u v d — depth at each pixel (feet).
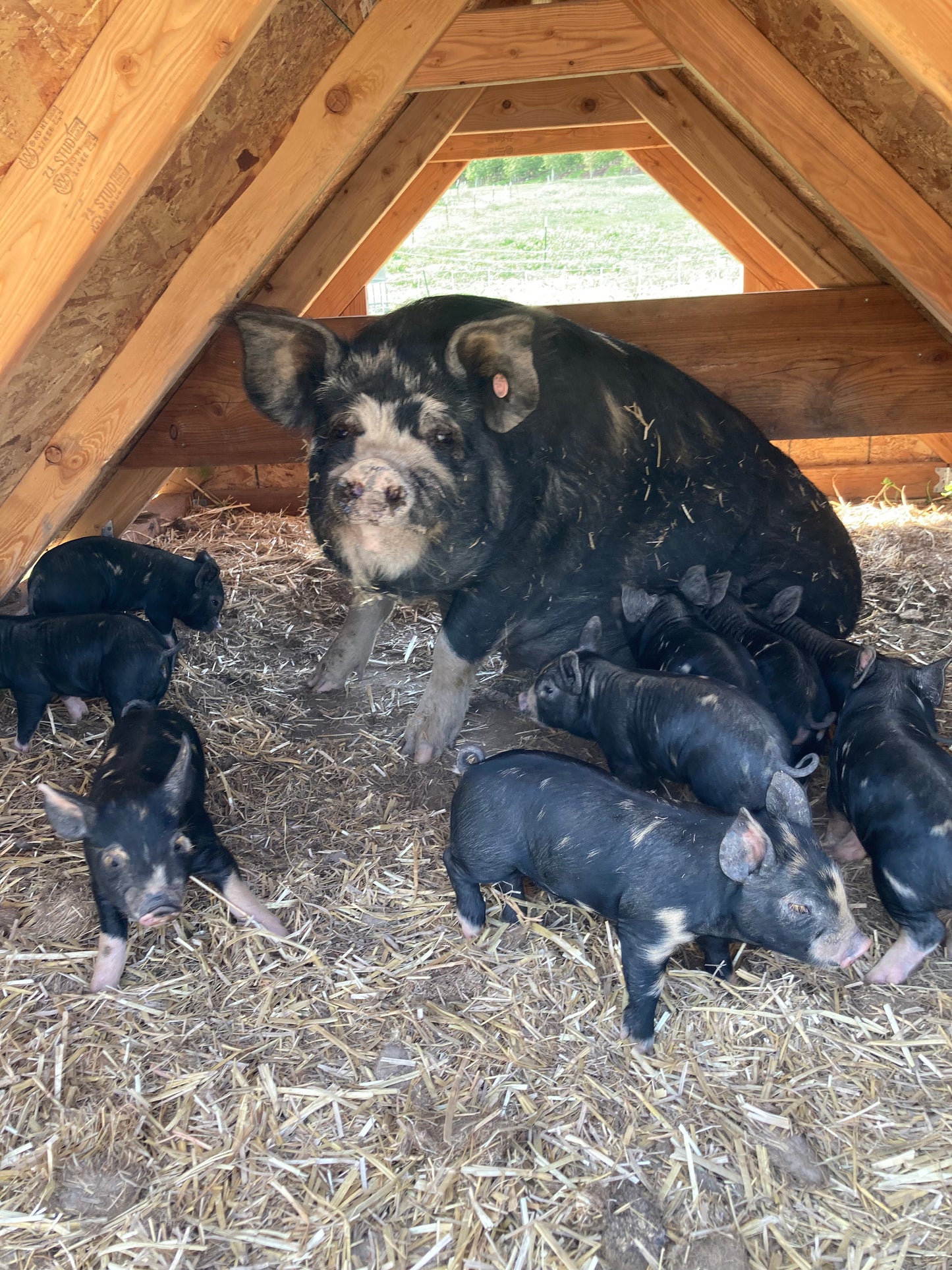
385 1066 3.22
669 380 5.47
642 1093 3.12
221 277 4.42
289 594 7.11
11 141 3.14
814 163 4.09
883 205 4.06
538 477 4.78
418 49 4.06
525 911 3.88
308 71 4.06
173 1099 3.10
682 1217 2.75
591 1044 3.30
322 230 6.77
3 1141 2.95
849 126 3.99
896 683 4.12
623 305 5.93
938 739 3.97
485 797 3.64
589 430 4.99
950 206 3.95
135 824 3.43
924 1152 2.93
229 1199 2.79
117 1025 3.35
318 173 4.25
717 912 3.22
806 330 5.86
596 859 3.38
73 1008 3.41
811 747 4.82
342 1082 3.17
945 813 3.39
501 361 4.16
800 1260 2.63
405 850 4.29
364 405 4.18
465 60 6.06
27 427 4.43
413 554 4.33
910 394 5.93
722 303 5.85
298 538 8.34
